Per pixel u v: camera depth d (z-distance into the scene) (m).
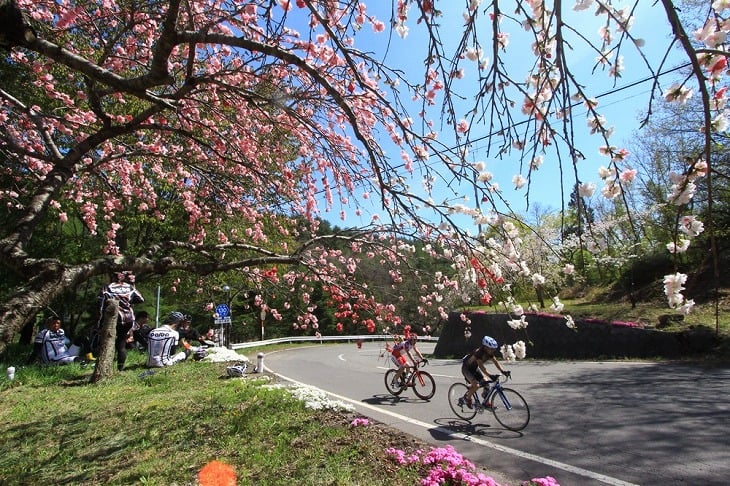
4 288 13.16
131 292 9.80
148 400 6.85
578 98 2.04
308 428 5.32
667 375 9.55
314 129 4.54
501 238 2.82
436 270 5.25
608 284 22.11
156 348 10.26
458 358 17.61
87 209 8.32
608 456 4.73
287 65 4.38
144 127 4.80
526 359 14.88
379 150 3.37
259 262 5.82
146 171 8.95
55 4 4.74
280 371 12.26
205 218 7.85
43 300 3.40
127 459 4.52
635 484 4.00
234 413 5.98
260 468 4.20
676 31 1.38
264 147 5.99
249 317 19.52
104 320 8.91
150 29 5.05
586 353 14.05
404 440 5.11
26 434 5.37
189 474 4.08
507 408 6.02
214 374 9.41
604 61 1.91
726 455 4.61
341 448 4.66
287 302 9.06
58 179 4.45
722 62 1.58
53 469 4.34
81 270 3.87
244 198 7.16
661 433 5.45
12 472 4.26
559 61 1.75
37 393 7.42
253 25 4.12
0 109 5.91
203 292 12.83
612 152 1.92
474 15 2.09
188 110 5.48
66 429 5.51
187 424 5.56
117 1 4.86
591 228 1.93
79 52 5.60
